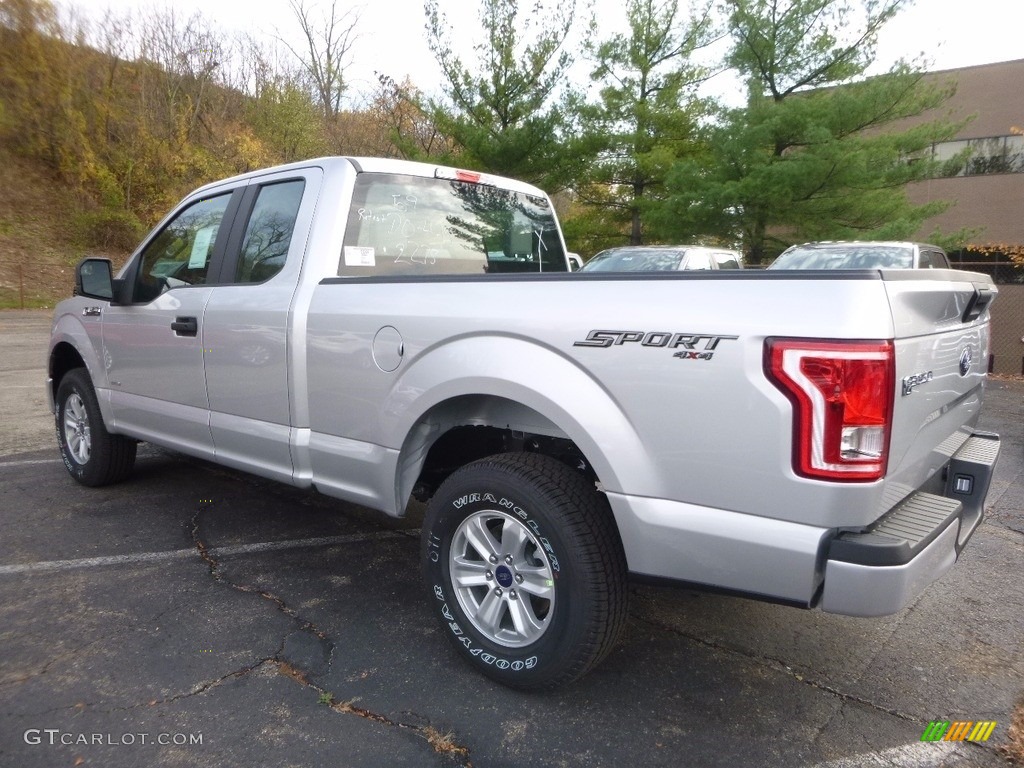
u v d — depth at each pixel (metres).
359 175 3.57
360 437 3.20
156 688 2.76
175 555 4.01
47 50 24.19
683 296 2.31
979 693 2.85
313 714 2.62
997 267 18.78
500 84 17.98
